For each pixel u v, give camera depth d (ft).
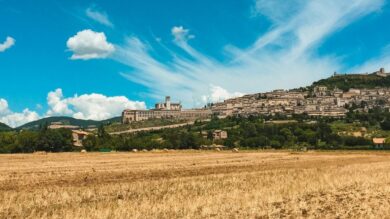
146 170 193.47
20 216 79.20
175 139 650.02
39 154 402.52
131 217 75.82
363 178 144.87
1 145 518.37
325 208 87.51
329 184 125.49
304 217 78.95
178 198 97.96
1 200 95.86
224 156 354.54
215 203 90.22
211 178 151.84
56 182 139.54
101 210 81.46
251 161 277.23
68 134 566.77
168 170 194.29
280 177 153.48
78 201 96.84
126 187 121.29
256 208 85.30
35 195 104.73
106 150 577.02
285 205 90.07
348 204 92.22
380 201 96.17
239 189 115.44
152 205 87.04
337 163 252.42
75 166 217.77
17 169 196.24
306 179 143.23
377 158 325.21
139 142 593.01
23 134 533.14
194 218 76.33
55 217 76.59
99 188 118.83
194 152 479.82
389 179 142.72
